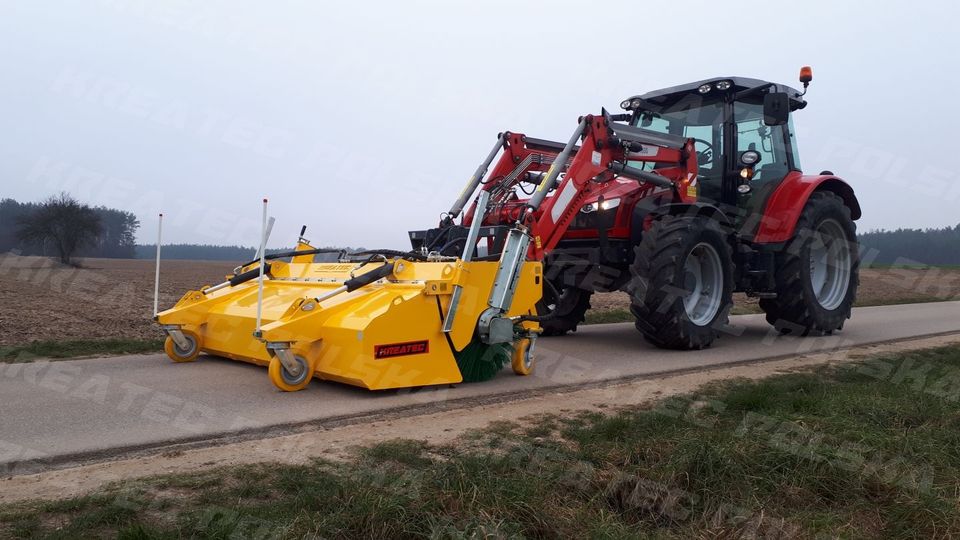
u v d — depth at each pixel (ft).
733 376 17.34
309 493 8.24
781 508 8.71
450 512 7.72
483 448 10.73
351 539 7.18
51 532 7.32
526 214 16.97
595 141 19.02
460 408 13.65
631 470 9.35
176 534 7.18
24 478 9.21
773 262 24.23
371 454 10.28
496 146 20.93
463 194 20.07
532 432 11.78
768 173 24.39
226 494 8.54
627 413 13.00
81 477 9.27
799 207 23.75
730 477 9.18
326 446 10.84
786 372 17.93
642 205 21.89
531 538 7.61
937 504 8.54
